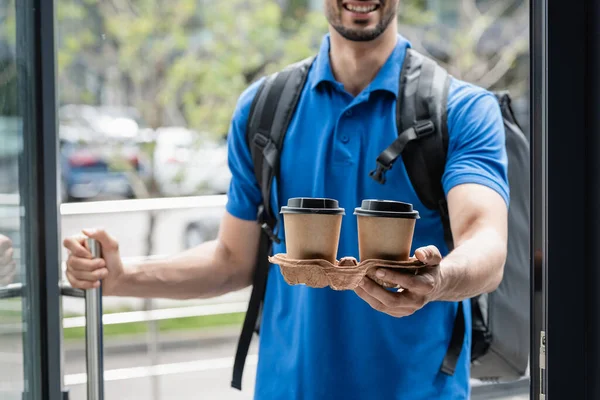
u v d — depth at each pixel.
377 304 1.70
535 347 1.62
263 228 2.42
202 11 8.45
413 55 2.38
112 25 8.06
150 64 8.38
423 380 2.29
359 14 2.27
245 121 2.49
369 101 2.33
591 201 1.58
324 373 2.31
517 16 8.80
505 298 2.69
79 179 11.59
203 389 7.41
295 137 2.38
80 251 2.28
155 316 5.02
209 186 9.95
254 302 2.55
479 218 2.16
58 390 1.82
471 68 8.68
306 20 9.02
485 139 2.27
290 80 2.44
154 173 9.05
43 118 1.78
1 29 1.74
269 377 2.45
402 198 2.29
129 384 7.48
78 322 7.45
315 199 1.63
